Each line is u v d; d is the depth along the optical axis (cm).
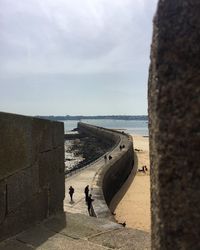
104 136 8575
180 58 195
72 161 6172
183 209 190
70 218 593
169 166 195
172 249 192
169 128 195
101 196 2000
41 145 571
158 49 201
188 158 190
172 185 194
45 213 584
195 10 194
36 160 555
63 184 660
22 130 510
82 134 11488
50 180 605
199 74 191
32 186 540
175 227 192
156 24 204
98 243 482
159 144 199
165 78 198
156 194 204
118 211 2441
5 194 470
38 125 563
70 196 1967
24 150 516
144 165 4881
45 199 585
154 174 209
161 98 199
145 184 3559
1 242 464
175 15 198
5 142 466
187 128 191
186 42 194
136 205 2617
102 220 580
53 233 515
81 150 7988
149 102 222
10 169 479
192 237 188
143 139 9719
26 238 491
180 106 193
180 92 194
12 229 489
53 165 618
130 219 2188
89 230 529
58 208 636
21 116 507
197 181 188
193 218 188
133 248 463
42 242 479
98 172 2814
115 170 3294
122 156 3784
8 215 478
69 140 10225
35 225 549
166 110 197
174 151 194
